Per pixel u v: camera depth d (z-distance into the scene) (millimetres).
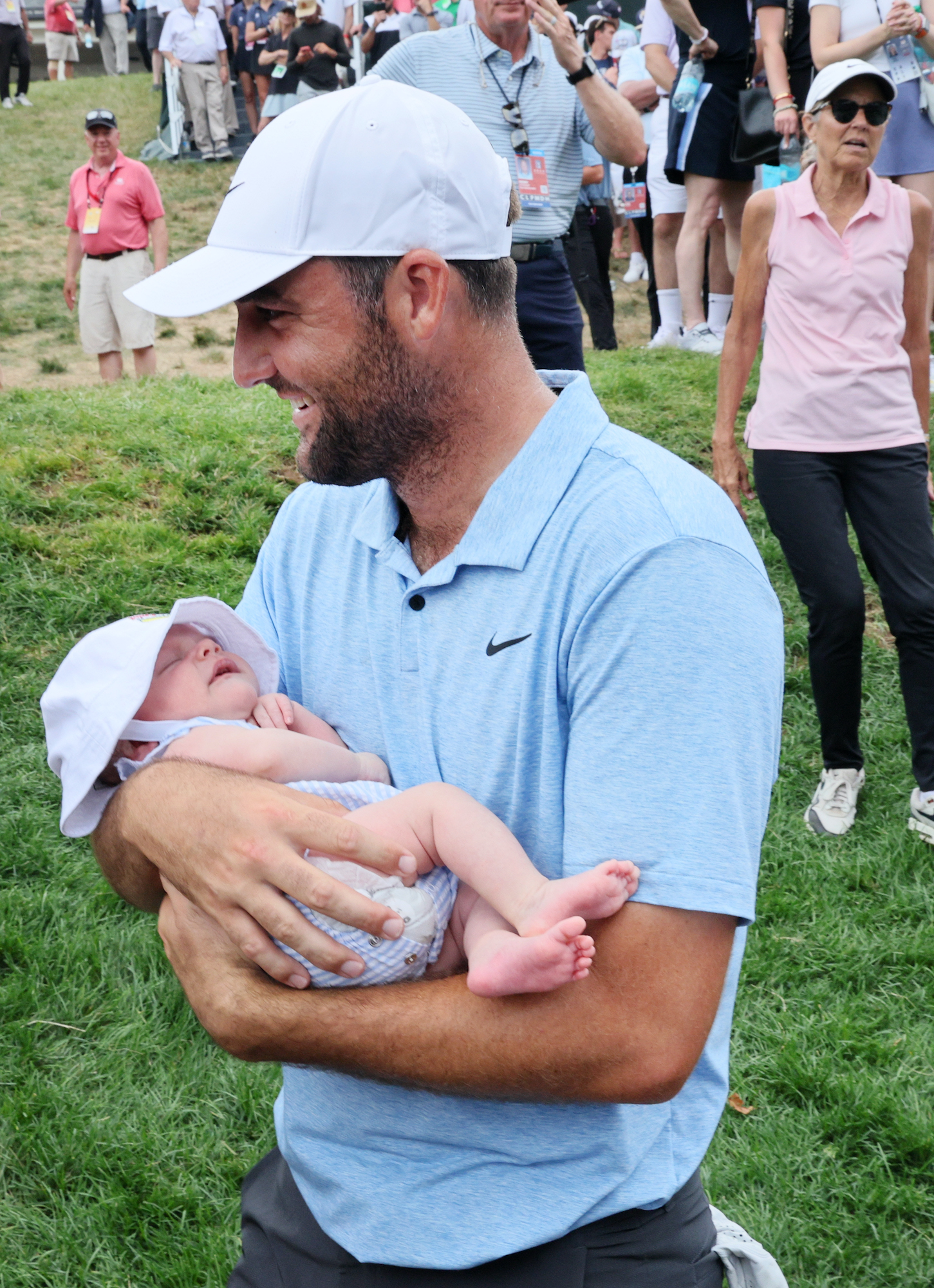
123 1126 2926
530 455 1274
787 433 3873
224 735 1518
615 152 4891
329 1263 1427
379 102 1242
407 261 1218
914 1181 2852
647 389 7320
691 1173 1386
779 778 4527
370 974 1314
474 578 1311
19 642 4879
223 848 1266
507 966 1153
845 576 3887
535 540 1256
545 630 1248
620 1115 1297
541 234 4965
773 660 1214
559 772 1268
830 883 3898
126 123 21031
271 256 1240
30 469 5797
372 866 1260
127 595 5098
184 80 17938
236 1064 3121
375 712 1477
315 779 1476
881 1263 2664
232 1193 2787
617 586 1188
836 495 3904
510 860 1258
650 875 1157
